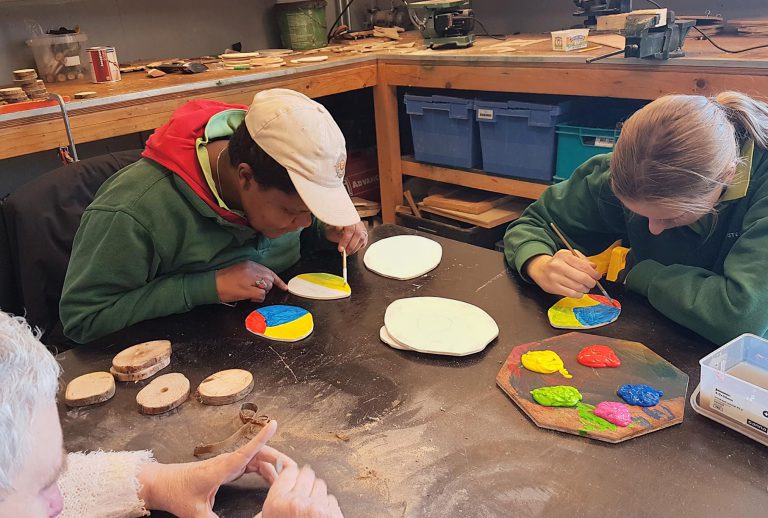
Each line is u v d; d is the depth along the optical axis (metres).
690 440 0.82
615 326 1.09
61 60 2.32
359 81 2.57
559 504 0.73
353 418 0.90
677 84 1.77
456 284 1.27
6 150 1.70
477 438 0.84
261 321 1.16
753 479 0.75
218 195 1.21
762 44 1.83
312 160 1.06
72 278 1.20
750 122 1.05
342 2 3.36
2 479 0.50
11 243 1.40
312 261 1.43
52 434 0.57
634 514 0.71
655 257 1.30
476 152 2.56
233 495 0.78
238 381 0.98
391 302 1.22
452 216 2.67
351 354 1.05
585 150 2.16
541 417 0.86
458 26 2.49
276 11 3.09
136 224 1.19
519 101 2.35
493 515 0.72
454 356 1.03
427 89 2.88
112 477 0.78
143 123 1.97
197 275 1.24
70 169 1.46
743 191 1.06
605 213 1.34
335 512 0.72
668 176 0.97
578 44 2.12
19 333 0.56
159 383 0.99
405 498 0.75
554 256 1.23
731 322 0.99
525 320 1.12
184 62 2.48
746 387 0.80
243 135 1.11
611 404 0.88
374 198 3.14
